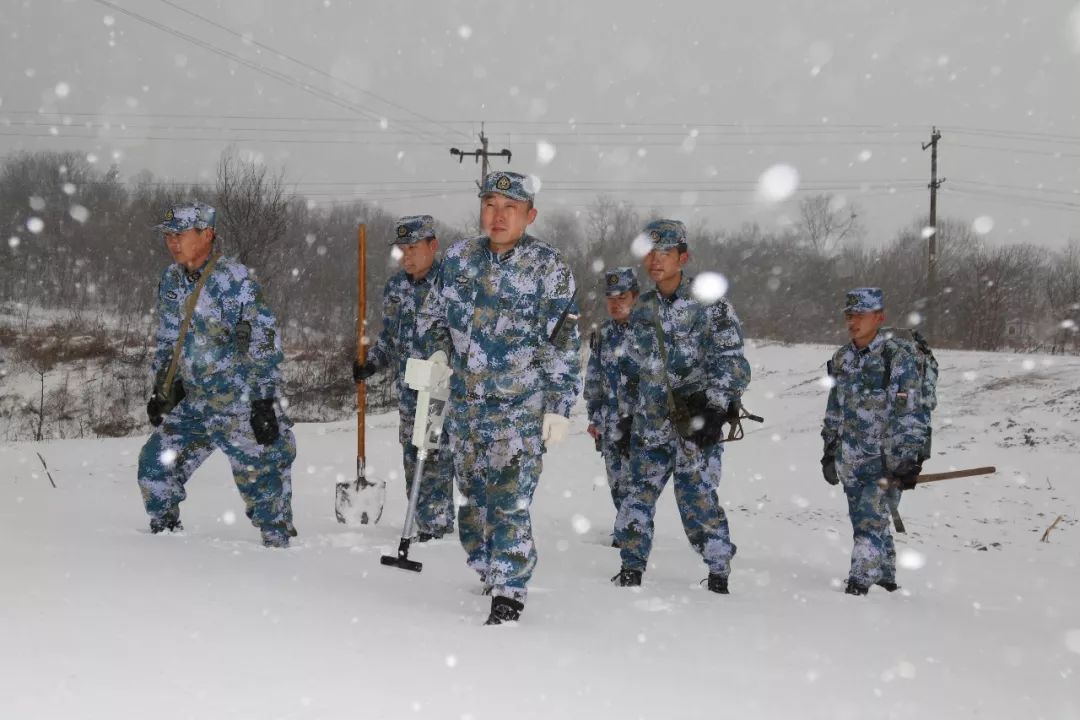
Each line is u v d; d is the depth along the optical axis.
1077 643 4.63
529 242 4.21
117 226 41.09
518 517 3.97
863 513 6.22
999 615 5.49
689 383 5.50
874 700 3.03
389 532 6.73
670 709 2.65
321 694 2.45
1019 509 10.12
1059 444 12.42
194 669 2.57
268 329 5.26
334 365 28.42
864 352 6.44
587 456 13.16
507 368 4.15
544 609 4.23
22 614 3.01
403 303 6.79
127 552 4.52
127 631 2.91
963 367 17.27
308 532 6.33
